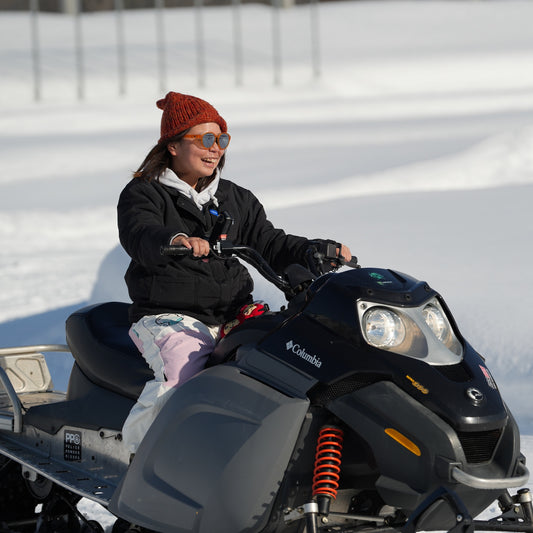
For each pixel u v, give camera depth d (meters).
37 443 12.61
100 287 28.36
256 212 12.70
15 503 13.11
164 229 10.66
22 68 197.25
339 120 123.69
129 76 195.62
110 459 11.52
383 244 28.34
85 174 77.31
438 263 25.48
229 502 9.34
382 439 9.12
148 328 11.15
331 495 9.20
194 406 9.85
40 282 38.28
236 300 11.77
